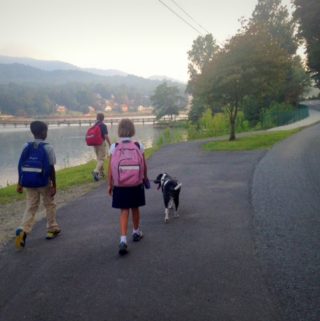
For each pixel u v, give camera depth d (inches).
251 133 1130.0
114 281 180.4
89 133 466.0
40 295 171.0
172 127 4097.0
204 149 750.5
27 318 152.6
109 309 155.7
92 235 251.9
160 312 151.1
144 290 169.8
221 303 155.4
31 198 239.5
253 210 286.2
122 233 215.2
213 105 913.5
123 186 215.2
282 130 1185.4
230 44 815.7
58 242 242.5
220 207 300.5
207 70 845.2
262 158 549.0
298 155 562.3
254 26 845.2
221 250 211.8
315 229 239.0
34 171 232.2
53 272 195.3
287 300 155.2
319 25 1167.6
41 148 235.3
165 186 273.1
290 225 248.4
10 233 276.7
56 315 153.6
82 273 191.8
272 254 202.4
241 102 932.0
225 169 480.1
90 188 430.6
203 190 364.2
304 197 317.1
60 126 6304.1
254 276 177.6
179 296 162.7
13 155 2102.6
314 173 418.9
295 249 207.8
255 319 143.2
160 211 300.4
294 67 2102.6
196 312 149.8
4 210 362.9
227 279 176.1
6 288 180.2
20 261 213.9
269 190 346.6
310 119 1705.2
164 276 182.5
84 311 155.3
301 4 1168.2
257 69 802.8
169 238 235.8
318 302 152.8
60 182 495.2
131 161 215.5
